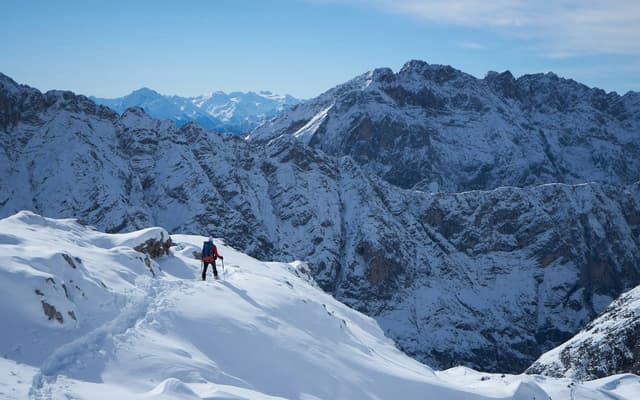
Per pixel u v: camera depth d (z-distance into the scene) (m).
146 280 27.67
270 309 28.45
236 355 22.70
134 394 16.94
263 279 34.38
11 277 19.62
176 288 27.11
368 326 49.22
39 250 22.77
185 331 22.70
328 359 26.16
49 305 19.59
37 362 17.25
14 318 18.56
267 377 22.42
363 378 26.39
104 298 23.00
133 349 19.59
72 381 16.62
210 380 19.48
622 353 109.44
